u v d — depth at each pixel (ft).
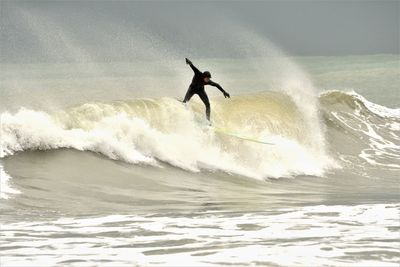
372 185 222.07
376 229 123.85
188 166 205.77
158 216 138.10
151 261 100.32
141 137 203.51
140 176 185.57
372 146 289.33
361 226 127.03
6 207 141.28
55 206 145.48
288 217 138.21
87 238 115.34
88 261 100.12
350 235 118.21
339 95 336.90
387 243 111.75
